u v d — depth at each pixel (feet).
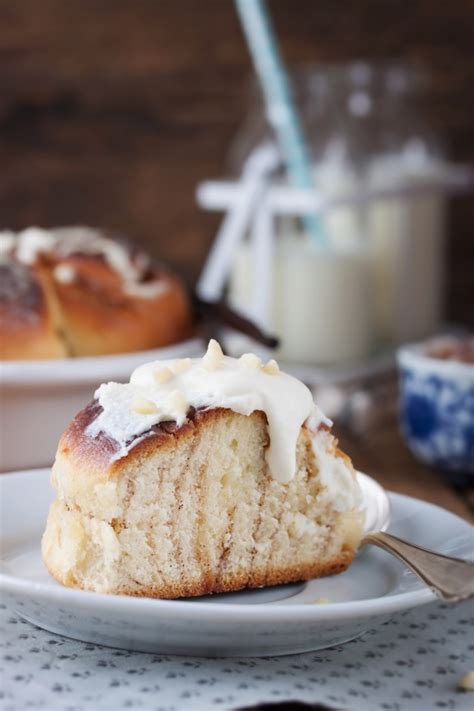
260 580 1.74
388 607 1.56
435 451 2.36
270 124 2.86
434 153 3.00
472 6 3.45
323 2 3.45
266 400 1.72
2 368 2.16
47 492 1.86
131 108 3.56
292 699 1.53
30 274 2.33
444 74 3.49
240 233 2.79
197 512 1.71
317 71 2.92
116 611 1.53
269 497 1.74
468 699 1.55
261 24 2.80
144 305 2.40
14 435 2.20
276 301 2.82
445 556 1.67
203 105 3.55
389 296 2.96
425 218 3.00
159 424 1.69
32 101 3.56
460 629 1.71
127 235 3.62
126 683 1.55
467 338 2.49
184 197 3.60
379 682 1.58
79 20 3.51
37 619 1.64
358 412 2.66
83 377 2.19
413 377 2.38
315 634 1.59
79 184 3.60
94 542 1.68
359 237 2.93
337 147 2.86
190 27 3.51
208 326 2.53
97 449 1.69
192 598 1.72
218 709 1.51
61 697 1.52
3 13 3.50
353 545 1.77
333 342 2.80
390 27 3.47
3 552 1.78
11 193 3.61
